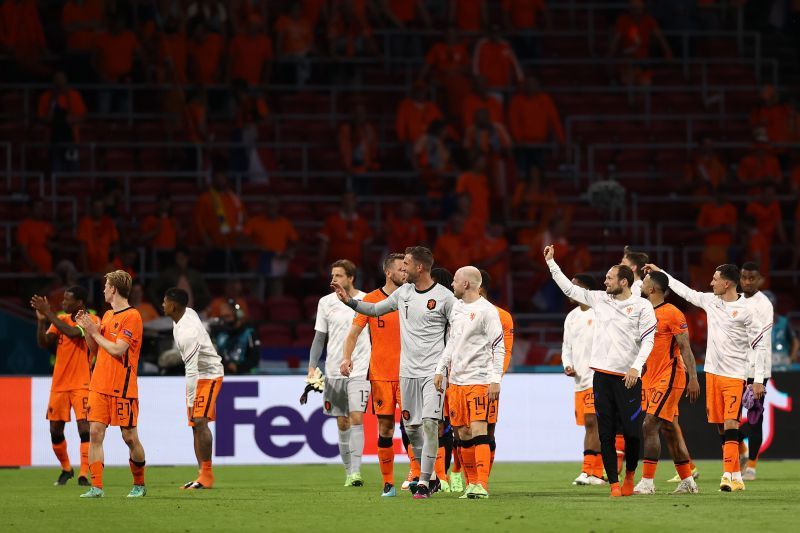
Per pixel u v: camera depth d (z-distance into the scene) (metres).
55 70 88.44
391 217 77.06
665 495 40.06
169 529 30.80
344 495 40.50
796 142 89.50
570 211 81.50
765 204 81.94
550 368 60.16
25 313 68.06
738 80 96.00
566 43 96.62
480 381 38.00
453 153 84.50
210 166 83.94
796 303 78.56
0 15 87.88
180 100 85.38
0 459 55.50
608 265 80.25
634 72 94.06
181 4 88.75
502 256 74.19
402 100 88.69
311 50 90.62
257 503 37.50
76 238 75.50
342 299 38.41
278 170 85.25
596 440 45.91
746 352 42.12
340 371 42.59
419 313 38.12
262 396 56.19
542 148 85.12
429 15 95.94
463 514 33.69
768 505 36.12
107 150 84.44
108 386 39.50
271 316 71.94
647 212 85.25
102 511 35.41
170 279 66.19
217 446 55.91
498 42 88.56
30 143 82.19
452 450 45.72
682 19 96.75
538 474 51.47
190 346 43.12
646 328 39.09
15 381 55.72
